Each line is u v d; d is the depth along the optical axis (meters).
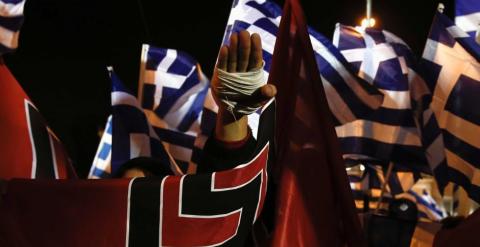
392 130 3.53
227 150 1.91
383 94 3.40
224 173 1.90
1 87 2.34
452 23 3.33
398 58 3.64
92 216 1.93
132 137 3.40
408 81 3.59
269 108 1.96
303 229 2.27
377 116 3.54
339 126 3.47
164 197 1.92
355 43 3.76
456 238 2.41
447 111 3.30
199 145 3.31
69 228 1.93
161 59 3.96
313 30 3.43
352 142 3.53
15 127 2.33
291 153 2.38
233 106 1.76
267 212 2.34
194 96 3.93
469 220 2.40
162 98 3.93
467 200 3.92
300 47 2.49
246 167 1.90
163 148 3.40
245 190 1.92
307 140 2.39
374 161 3.97
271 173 2.38
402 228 3.24
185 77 3.94
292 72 2.49
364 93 3.39
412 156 3.54
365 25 4.20
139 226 1.92
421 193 5.54
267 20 3.15
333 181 2.36
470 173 3.22
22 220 1.94
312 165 2.36
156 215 1.92
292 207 2.28
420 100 3.62
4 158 2.29
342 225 2.34
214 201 1.91
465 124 3.25
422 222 3.24
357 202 4.49
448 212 5.28
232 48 1.71
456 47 3.32
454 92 3.30
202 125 3.32
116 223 1.92
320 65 3.40
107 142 4.09
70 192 1.94
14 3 2.77
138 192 1.92
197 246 1.91
